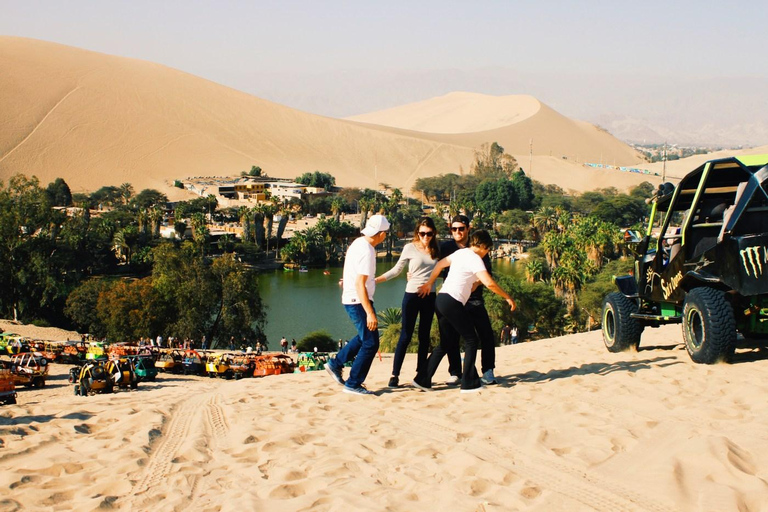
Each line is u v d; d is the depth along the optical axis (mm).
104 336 50438
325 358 30203
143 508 4355
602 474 4332
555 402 6578
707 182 8477
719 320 7664
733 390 6449
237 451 5590
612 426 5340
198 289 49594
